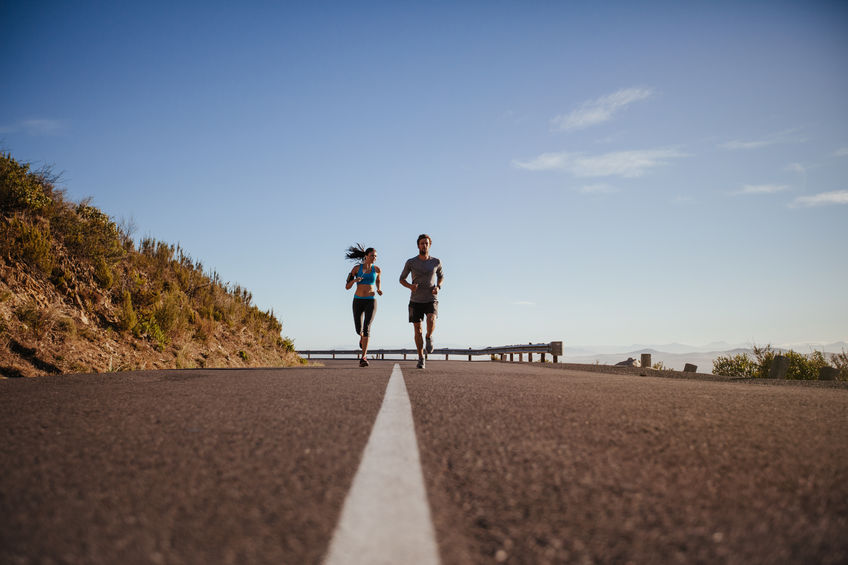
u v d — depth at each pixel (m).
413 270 9.46
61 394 4.34
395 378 6.07
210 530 1.43
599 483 1.85
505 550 1.31
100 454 2.27
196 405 3.67
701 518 1.53
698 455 2.26
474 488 1.79
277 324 19.08
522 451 2.31
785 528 1.46
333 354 40.91
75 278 10.23
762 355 14.93
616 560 1.26
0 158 9.84
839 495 1.75
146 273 13.33
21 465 2.09
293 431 2.74
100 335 9.60
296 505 1.62
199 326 13.32
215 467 2.05
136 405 3.67
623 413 3.31
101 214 11.75
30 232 9.31
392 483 1.84
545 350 18.23
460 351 29.33
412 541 1.36
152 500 1.67
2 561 1.24
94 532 1.42
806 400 4.11
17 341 7.87
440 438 2.57
